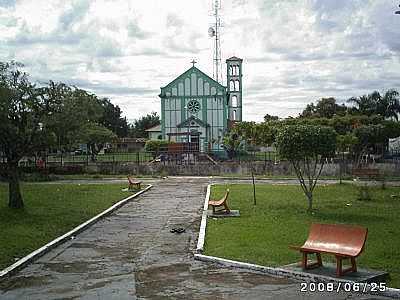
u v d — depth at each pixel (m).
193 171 43.72
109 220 18.17
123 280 9.95
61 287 9.52
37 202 22.92
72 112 20.14
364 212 18.97
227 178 39.50
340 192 26.84
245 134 52.91
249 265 10.50
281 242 12.93
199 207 21.78
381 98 72.69
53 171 43.66
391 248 12.11
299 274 9.64
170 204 22.97
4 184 33.12
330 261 10.67
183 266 11.01
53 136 20.66
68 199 24.25
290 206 20.83
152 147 53.53
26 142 19.89
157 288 9.31
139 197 26.08
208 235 14.18
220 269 10.61
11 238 13.88
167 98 65.62
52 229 15.65
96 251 12.80
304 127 19.14
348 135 41.25
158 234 15.23
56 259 11.91
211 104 65.19
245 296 8.64
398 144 50.72
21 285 9.70
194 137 64.56
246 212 19.11
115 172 44.38
